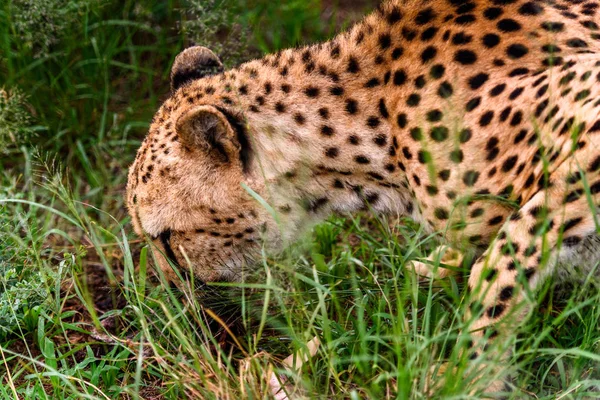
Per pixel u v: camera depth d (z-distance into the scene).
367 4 15.14
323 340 8.49
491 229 8.12
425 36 8.41
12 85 12.34
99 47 12.96
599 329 7.80
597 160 7.20
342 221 10.77
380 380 7.34
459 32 8.31
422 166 8.23
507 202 7.85
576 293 8.18
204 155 8.53
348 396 7.79
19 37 12.38
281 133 8.53
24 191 11.55
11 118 11.80
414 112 8.26
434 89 8.22
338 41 8.80
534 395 7.54
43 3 11.95
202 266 9.04
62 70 12.65
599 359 6.86
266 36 14.29
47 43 12.21
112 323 9.81
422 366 7.45
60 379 8.41
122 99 13.31
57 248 10.89
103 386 8.80
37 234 10.65
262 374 7.57
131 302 8.80
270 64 8.90
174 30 13.74
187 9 13.21
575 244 7.46
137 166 8.94
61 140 12.67
